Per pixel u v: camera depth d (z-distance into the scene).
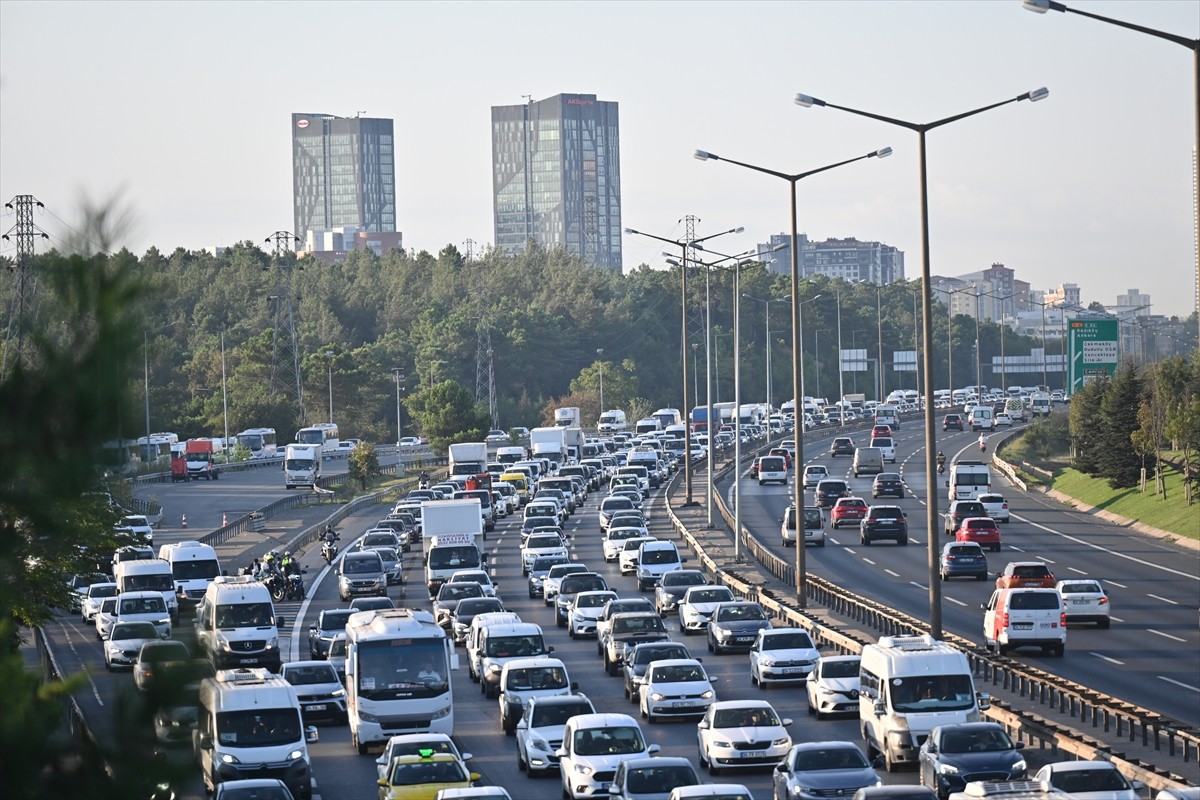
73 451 33.78
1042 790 92.69
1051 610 179.25
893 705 126.50
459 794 99.94
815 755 111.12
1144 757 120.00
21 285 35.38
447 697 146.00
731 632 194.75
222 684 130.62
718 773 127.38
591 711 136.12
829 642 188.00
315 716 164.62
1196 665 172.50
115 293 33.72
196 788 35.28
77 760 34.28
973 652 166.12
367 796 126.38
